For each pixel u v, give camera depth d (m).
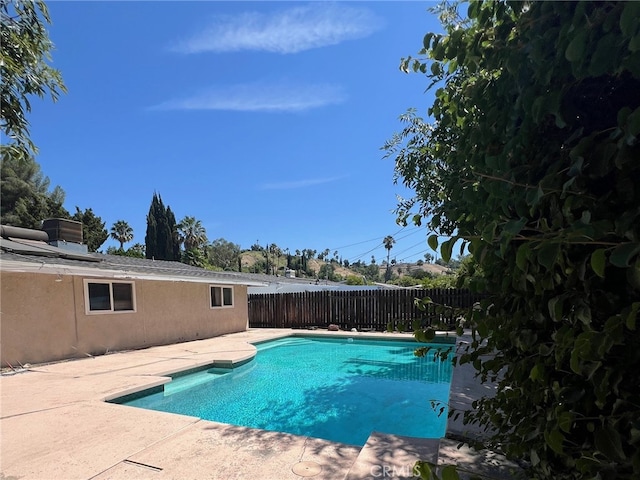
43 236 10.91
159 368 6.34
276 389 6.39
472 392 4.26
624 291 0.94
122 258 13.16
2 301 6.39
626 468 0.88
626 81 1.04
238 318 12.70
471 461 2.32
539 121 1.06
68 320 7.39
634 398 0.90
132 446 3.04
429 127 4.48
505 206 1.19
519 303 1.34
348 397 5.95
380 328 12.41
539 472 1.26
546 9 1.03
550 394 1.15
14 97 2.53
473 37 1.34
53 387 5.05
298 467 2.64
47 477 2.54
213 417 5.09
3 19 2.46
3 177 24.34
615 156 0.89
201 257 40.09
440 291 11.54
